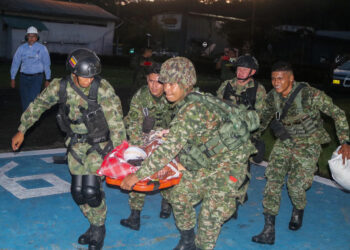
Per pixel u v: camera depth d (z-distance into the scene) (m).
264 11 43.94
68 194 4.82
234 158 2.96
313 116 3.83
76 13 36.69
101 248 3.57
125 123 3.90
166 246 3.75
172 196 3.12
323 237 4.12
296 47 45.81
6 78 17.66
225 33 43.81
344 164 3.81
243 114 2.92
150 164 2.73
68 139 3.29
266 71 29.19
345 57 18.14
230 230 4.16
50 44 35.44
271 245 3.89
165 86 2.81
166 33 50.41
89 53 3.03
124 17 52.94
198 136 2.88
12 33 31.67
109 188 5.15
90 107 3.12
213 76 26.52
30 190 4.86
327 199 5.15
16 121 8.97
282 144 3.99
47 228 3.94
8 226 3.93
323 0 48.53
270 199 3.91
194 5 48.84
